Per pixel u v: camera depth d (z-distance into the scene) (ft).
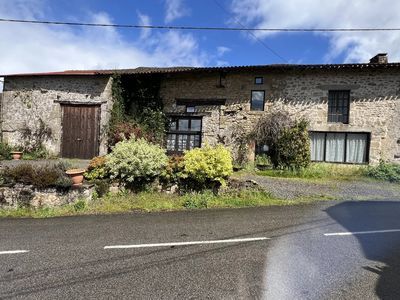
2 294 9.96
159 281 10.86
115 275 11.36
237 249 14.14
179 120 43.83
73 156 42.29
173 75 43.37
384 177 32.53
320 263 12.48
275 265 12.26
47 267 12.11
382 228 17.65
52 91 43.04
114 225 18.61
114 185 26.68
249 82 40.88
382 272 11.64
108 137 41.27
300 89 39.29
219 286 10.48
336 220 19.47
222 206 24.00
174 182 27.50
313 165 36.42
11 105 44.01
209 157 27.25
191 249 14.15
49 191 23.80
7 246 14.67
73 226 18.44
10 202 23.72
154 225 18.53
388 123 36.47
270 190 27.02
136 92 43.96
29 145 43.24
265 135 38.65
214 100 42.09
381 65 35.04
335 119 38.65
